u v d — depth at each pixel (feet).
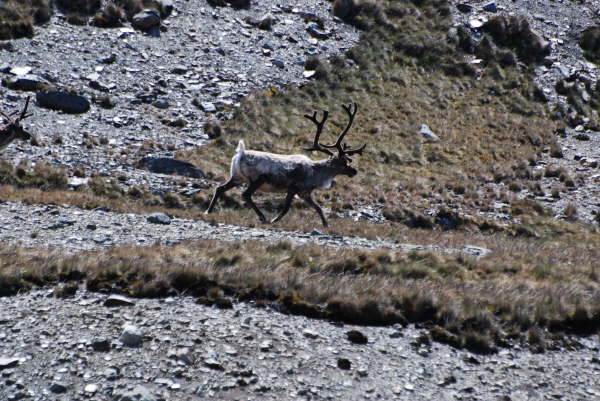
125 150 318.04
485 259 198.59
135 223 199.93
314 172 227.40
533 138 460.14
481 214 329.31
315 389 106.52
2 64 366.02
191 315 124.98
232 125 385.50
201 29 476.13
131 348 110.63
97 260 141.38
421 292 142.72
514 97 515.50
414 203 326.85
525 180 391.86
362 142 411.13
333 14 556.10
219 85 422.82
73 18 433.07
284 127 401.49
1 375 99.25
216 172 317.22
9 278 128.16
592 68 584.81
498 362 125.90
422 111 472.85
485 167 404.77
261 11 525.34
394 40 547.08
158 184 284.20
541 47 581.12
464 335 131.03
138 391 97.91
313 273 155.74
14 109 328.90
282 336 121.90
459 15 604.08
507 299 149.59
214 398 100.48
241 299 135.03
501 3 639.76
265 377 107.76
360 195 329.11
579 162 430.20
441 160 412.77
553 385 119.96
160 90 397.19
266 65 462.19
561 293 160.45
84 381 100.58
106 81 386.93
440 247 221.46
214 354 111.96
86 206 217.56
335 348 120.88
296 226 226.38
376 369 115.96
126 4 466.29
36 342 108.88
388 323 134.31
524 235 307.37
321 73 474.90
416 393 110.42
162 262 145.38
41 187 255.50
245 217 245.04
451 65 536.42
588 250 259.80
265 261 157.89
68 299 126.31
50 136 313.94
